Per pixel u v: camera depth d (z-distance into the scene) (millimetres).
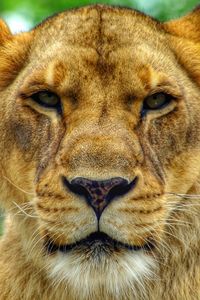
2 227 11180
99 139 8625
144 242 8742
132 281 9234
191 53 9922
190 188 9578
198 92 9789
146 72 9117
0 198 9906
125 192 8469
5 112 9664
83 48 9234
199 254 9602
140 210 8617
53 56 9250
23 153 9359
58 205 8617
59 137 9000
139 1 18453
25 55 9883
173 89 9242
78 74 9070
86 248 8648
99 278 8773
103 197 8336
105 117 8883
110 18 9578
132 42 9367
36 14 19438
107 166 8414
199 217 9586
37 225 9352
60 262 8875
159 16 17703
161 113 9188
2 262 10047
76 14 9719
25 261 9711
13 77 9875
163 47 9672
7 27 10273
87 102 8992
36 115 9227
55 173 8719
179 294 9547
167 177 9219
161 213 8914
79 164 8445
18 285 9766
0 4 20766
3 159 9703
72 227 8547
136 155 8703
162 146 9180
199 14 10320
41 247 9305
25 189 9414
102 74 9078
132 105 9062
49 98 9180
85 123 8828
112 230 8500
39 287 9641
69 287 9406
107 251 8641
